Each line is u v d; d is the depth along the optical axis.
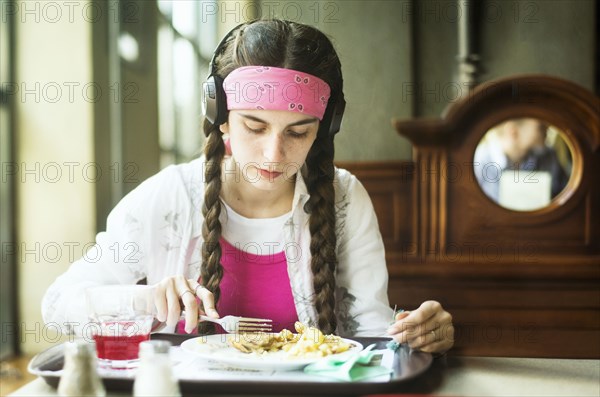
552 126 3.25
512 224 3.28
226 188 1.52
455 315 3.14
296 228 1.53
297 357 1.10
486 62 4.93
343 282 1.60
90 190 3.60
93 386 0.88
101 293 1.10
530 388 1.04
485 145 3.29
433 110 4.91
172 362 1.11
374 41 4.77
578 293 3.09
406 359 1.14
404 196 3.33
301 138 1.37
